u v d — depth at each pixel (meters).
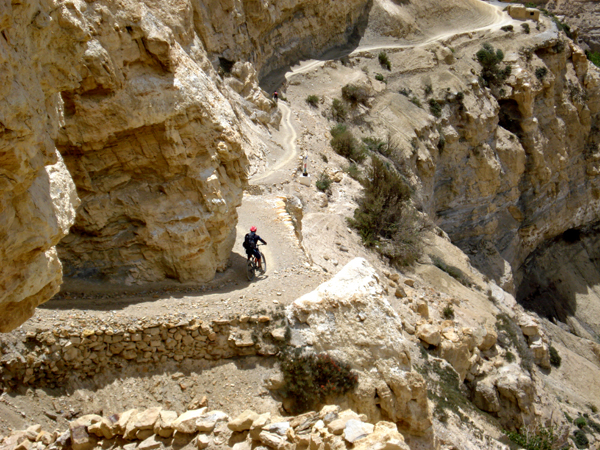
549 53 68.00
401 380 14.47
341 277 15.73
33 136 7.70
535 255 65.06
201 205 17.14
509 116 62.31
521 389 24.50
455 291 32.19
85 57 13.41
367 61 60.91
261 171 34.75
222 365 14.70
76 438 11.36
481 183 57.09
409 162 49.03
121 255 16.67
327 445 10.37
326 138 45.34
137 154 15.99
